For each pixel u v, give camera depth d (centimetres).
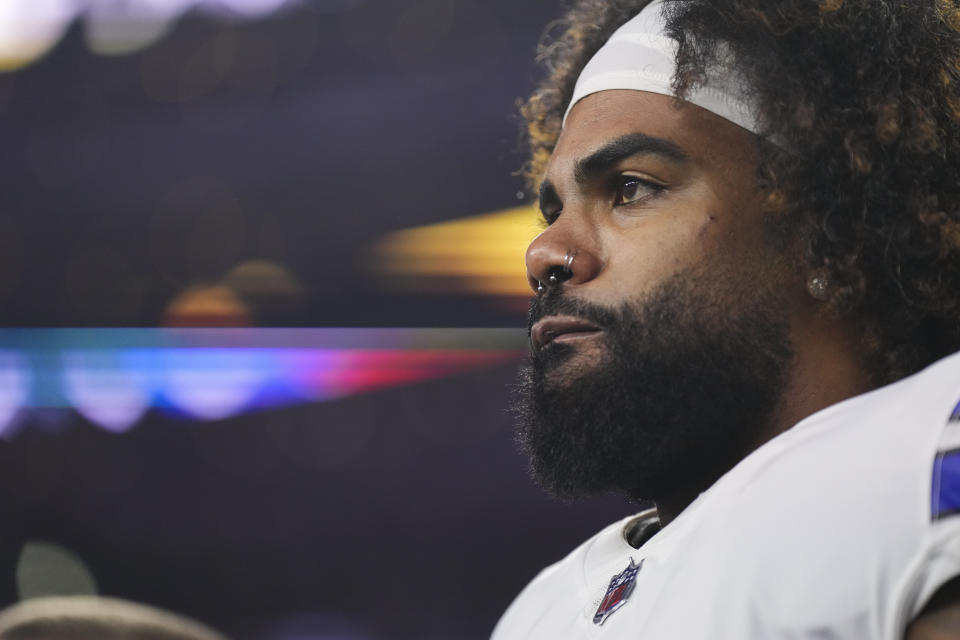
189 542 1414
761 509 251
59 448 1460
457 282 1426
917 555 221
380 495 1384
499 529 1355
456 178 1460
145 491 1435
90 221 1566
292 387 1441
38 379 1494
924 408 242
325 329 1457
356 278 1462
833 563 228
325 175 1506
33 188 1583
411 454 1381
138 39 1598
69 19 1606
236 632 1375
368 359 1427
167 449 1448
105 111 1595
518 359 1389
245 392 1454
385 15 1520
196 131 1568
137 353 1495
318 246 1489
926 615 219
